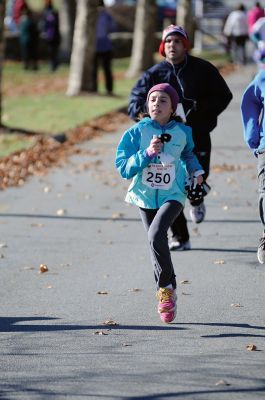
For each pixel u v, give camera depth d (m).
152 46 70.25
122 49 89.38
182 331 15.26
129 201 16.00
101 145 38.75
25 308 16.78
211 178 31.06
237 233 23.00
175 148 15.68
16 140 39.59
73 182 30.53
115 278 18.84
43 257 20.75
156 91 15.68
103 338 14.92
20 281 18.70
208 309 16.56
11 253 21.14
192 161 15.85
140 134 15.75
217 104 20.66
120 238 22.62
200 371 13.26
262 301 17.05
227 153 36.41
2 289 18.11
